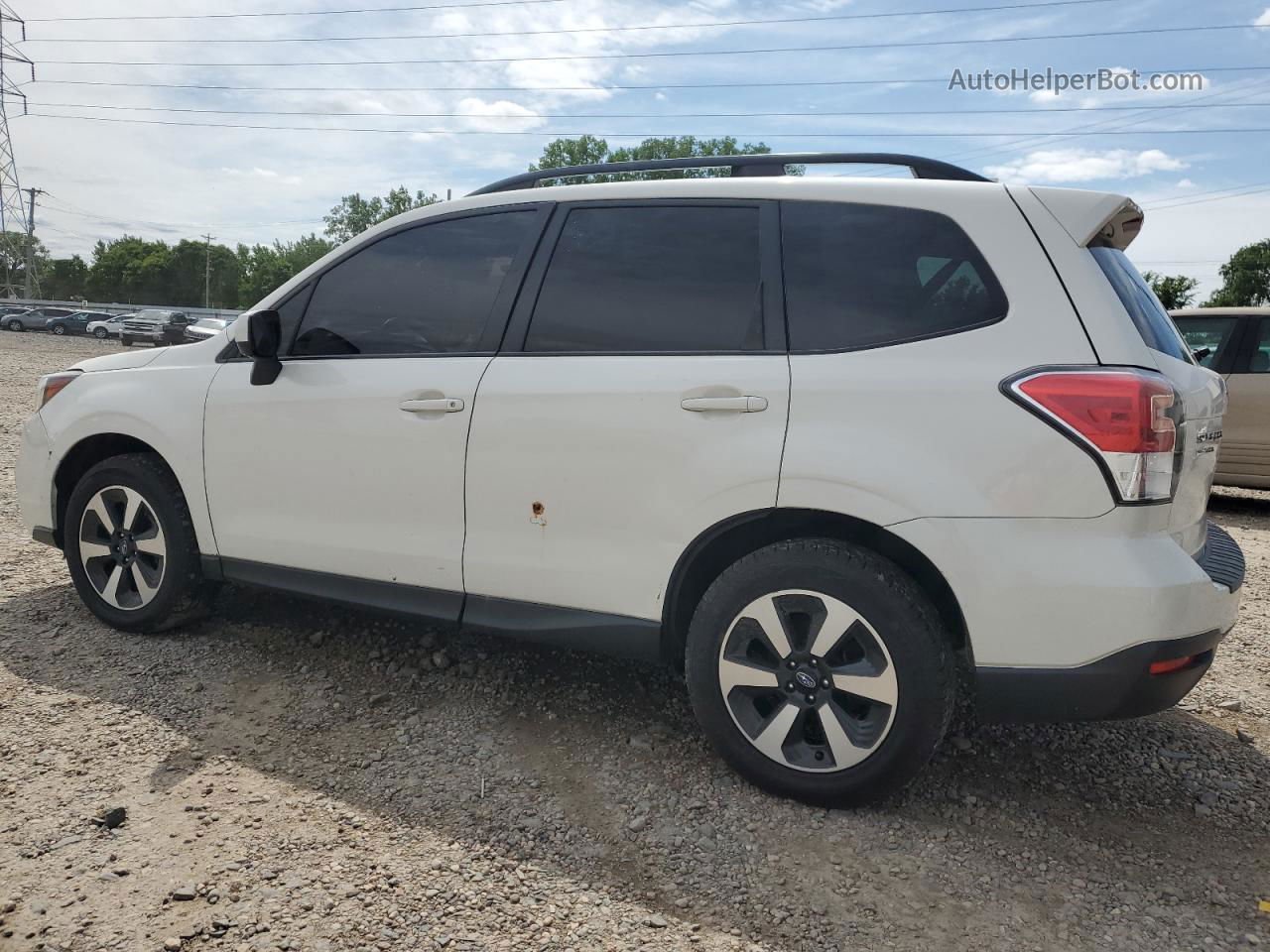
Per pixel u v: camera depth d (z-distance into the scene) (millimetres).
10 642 3602
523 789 2711
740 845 2463
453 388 3010
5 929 2018
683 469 2660
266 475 3371
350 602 3258
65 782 2629
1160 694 2320
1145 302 2672
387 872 2297
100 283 120062
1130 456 2248
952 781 2859
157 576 3654
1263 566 5867
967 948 2102
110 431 3697
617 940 2086
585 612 2873
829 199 2729
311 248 106062
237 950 1991
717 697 2703
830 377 2520
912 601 2441
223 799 2590
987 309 2453
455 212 3256
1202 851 2539
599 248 2973
